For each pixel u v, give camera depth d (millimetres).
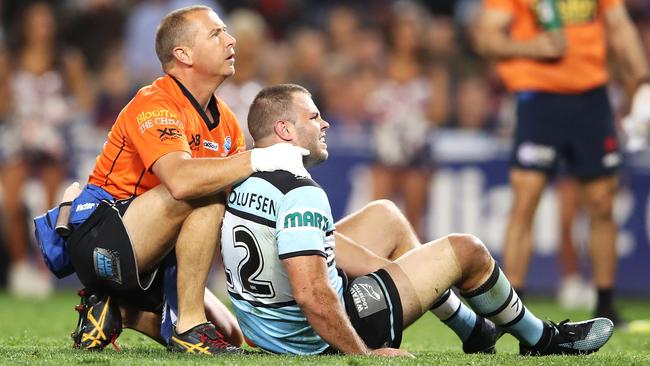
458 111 40062
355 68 41094
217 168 14320
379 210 16406
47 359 13836
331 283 14141
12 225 35406
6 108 36125
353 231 16172
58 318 25141
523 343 15312
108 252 15227
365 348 13977
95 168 16000
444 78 39719
